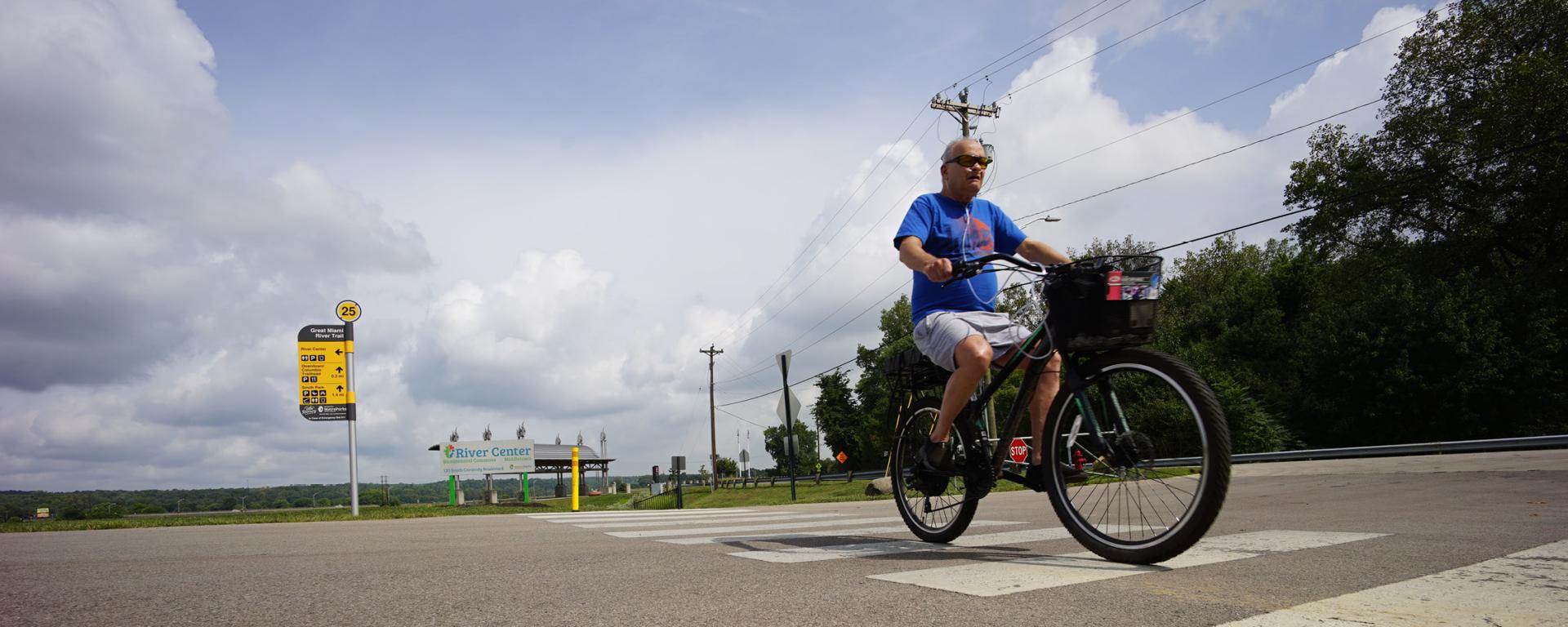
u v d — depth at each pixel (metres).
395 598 2.32
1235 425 26.95
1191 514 2.57
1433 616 1.80
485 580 2.65
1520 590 2.11
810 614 1.96
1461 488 7.88
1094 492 2.94
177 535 5.27
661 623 1.91
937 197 3.68
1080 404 3.02
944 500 3.80
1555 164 26.39
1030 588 2.23
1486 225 28.78
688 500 28.02
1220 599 2.04
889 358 4.13
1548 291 25.84
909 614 1.93
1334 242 33.28
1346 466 15.89
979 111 26.70
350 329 14.71
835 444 68.75
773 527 5.47
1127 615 1.87
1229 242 49.59
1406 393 26.02
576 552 3.58
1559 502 5.62
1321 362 28.31
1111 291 2.86
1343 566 2.61
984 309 3.57
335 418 14.41
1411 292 27.08
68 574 2.95
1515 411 24.97
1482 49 27.88
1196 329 40.88
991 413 3.65
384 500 53.12
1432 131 28.95
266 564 3.22
